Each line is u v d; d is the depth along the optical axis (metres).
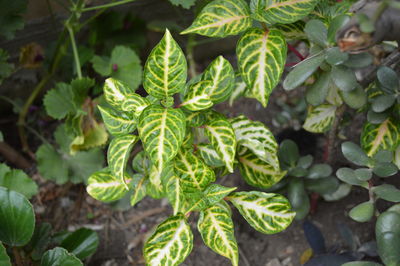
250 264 0.85
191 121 0.62
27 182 0.85
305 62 0.60
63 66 1.02
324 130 0.77
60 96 0.91
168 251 0.59
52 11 1.00
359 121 0.96
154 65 0.56
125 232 0.92
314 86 0.66
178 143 0.55
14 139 1.04
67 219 0.94
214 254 0.87
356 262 0.64
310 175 0.76
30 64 0.96
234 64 1.18
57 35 1.03
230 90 0.61
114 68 0.94
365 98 0.65
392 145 0.69
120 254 0.89
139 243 0.90
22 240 0.70
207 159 0.65
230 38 1.17
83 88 0.86
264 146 0.68
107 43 1.04
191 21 1.06
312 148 0.96
